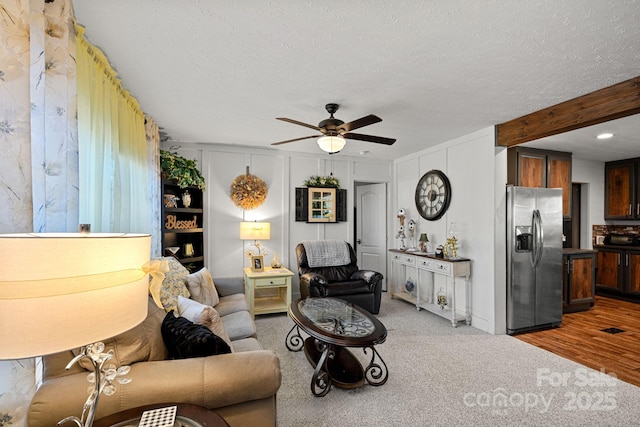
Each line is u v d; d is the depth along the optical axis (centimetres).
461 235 396
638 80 223
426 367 262
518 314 348
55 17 128
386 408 206
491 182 351
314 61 203
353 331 224
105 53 192
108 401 118
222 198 448
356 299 397
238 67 211
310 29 168
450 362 272
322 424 190
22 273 69
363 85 239
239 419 138
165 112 302
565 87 243
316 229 504
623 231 536
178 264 270
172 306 194
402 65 207
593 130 357
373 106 285
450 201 417
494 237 347
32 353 69
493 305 345
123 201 234
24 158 99
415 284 488
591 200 536
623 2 143
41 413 110
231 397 132
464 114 307
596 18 156
